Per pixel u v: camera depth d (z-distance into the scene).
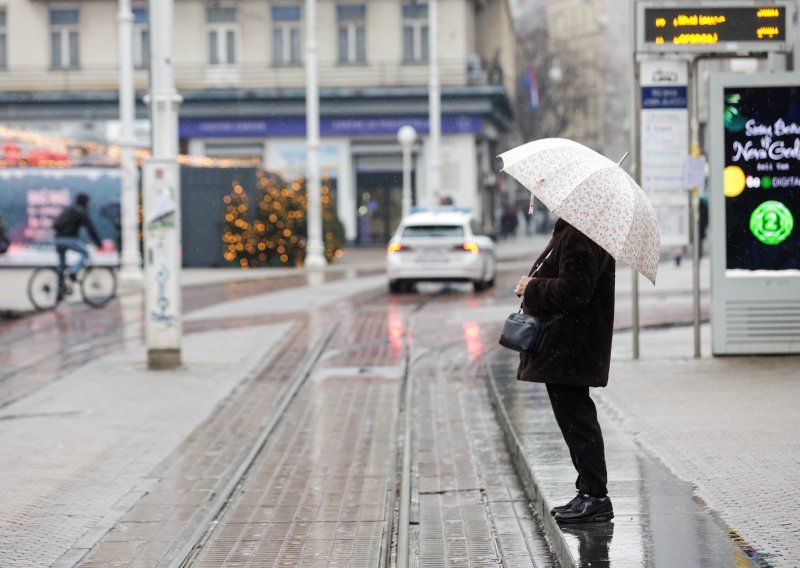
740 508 8.34
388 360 18.86
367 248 62.12
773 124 15.77
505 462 11.55
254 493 10.71
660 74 16.33
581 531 7.91
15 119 61.22
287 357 19.38
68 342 21.88
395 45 62.75
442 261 31.38
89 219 28.59
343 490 10.74
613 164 8.11
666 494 8.79
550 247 8.23
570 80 97.12
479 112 61.94
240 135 62.09
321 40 62.66
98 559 8.66
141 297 32.34
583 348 8.12
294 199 47.66
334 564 8.48
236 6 62.22
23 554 8.73
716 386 13.80
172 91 18.27
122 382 16.95
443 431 13.17
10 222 44.19
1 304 29.39
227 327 24.05
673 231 16.42
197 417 14.31
